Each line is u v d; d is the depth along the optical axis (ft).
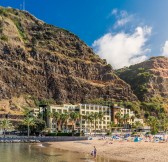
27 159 270.87
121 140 503.61
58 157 288.71
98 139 548.31
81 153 331.16
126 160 255.91
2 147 412.98
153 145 369.09
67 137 543.80
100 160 260.01
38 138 542.57
